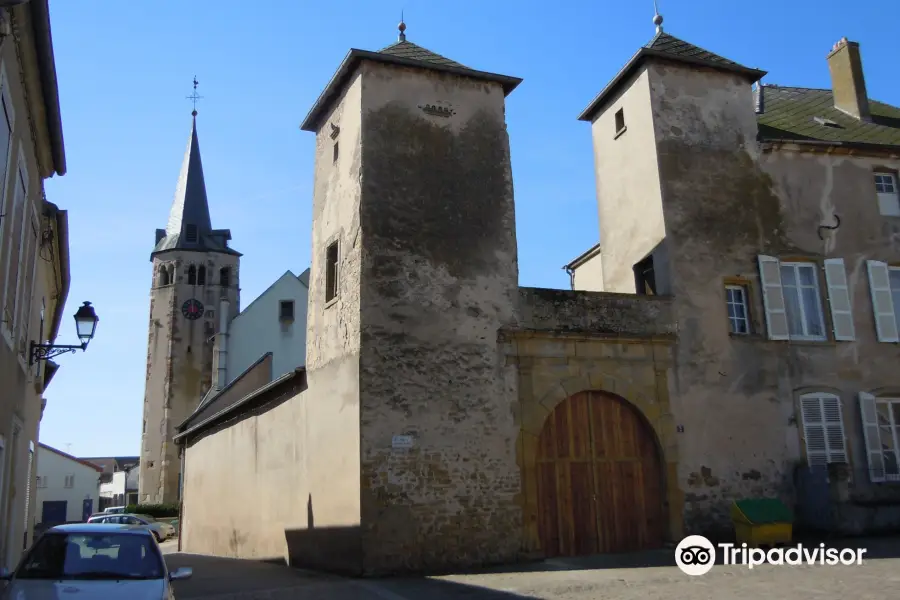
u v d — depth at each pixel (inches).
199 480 934.4
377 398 507.5
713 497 574.9
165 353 1904.5
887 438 632.4
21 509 502.9
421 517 499.2
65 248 582.6
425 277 541.3
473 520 511.2
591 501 550.9
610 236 699.4
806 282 653.9
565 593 391.9
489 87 602.2
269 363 1290.6
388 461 500.1
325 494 543.5
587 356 568.7
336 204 590.9
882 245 677.9
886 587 370.6
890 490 611.5
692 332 603.5
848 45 777.6
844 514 561.9
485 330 547.8
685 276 613.6
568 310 576.4
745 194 650.2
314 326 603.8
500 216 576.4
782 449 602.5
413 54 600.4
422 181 559.8
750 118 672.4
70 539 308.2
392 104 567.5
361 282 524.4
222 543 803.4
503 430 534.3
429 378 523.8
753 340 617.6
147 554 306.3
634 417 579.2
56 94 392.2
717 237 631.8
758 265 637.3
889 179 701.3
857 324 651.5
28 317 458.3
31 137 405.1
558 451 551.2
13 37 314.3
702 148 649.0
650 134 645.9
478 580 447.2
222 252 2020.2
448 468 513.3
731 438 591.8
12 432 420.2
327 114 639.1
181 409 1863.9
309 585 453.1
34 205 442.9
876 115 773.9
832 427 619.5
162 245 2022.6
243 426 767.7
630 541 553.6
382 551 485.7
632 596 376.2
